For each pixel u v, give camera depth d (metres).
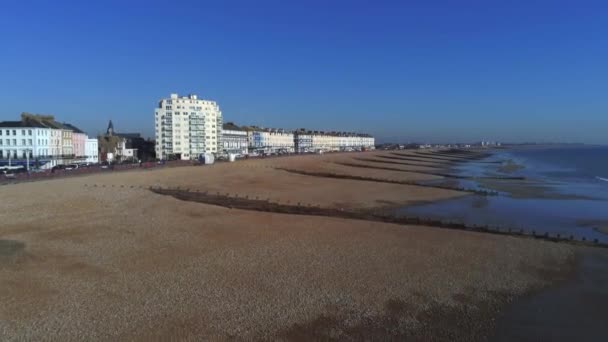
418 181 73.50
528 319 16.78
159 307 16.84
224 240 27.00
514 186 66.44
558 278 21.47
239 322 15.77
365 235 28.95
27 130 96.00
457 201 49.28
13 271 20.50
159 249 24.75
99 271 20.84
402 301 18.03
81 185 47.97
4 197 38.94
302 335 14.98
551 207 45.50
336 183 65.50
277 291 18.69
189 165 86.06
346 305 17.45
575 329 16.05
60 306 16.77
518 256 24.86
